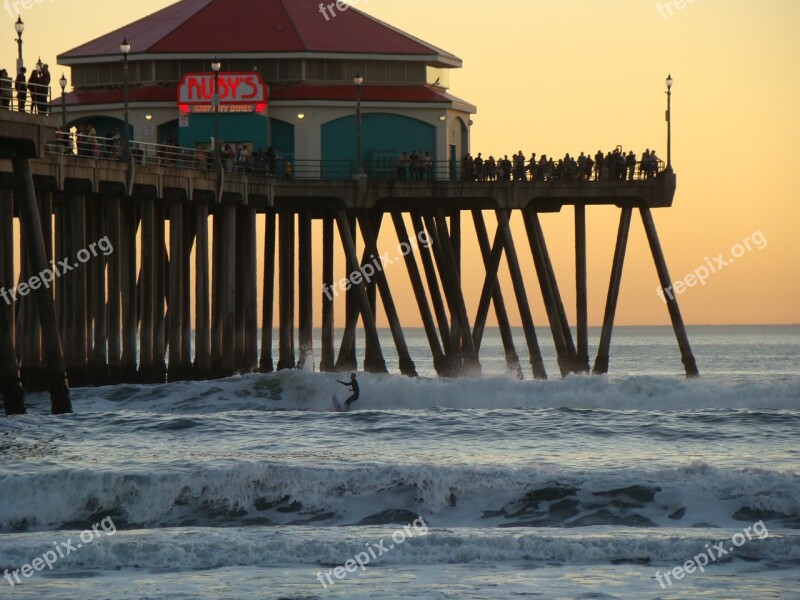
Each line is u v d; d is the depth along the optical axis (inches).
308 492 4229.8
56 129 5698.8
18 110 5255.9
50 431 5172.2
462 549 3727.9
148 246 6806.1
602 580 3506.4
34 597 3400.6
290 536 3836.1
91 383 6747.1
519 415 5585.6
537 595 3390.7
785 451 4778.5
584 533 3855.8
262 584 3486.7
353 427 5329.7
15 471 4335.6
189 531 3909.9
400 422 5413.4
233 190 7268.7
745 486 4121.6
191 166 7288.4
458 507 4158.5
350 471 4256.9
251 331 7701.8
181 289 7534.5
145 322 6914.4
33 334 6619.1
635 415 5570.9
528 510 4121.6
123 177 6397.6
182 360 7401.6
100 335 6673.2
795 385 6392.7
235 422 5388.8
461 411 5698.8
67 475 4229.8
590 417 5516.7
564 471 4276.6
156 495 4210.1
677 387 6427.2
